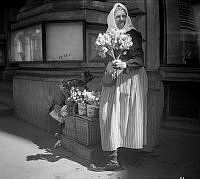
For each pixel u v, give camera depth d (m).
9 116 6.59
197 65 5.10
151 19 5.44
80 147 3.78
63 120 4.28
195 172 3.19
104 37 3.19
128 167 3.40
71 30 4.90
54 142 4.53
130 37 3.21
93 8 4.96
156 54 5.50
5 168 3.41
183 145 4.14
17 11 9.70
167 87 5.44
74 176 3.16
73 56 4.94
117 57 3.25
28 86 5.77
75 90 4.10
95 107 3.71
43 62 5.07
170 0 5.21
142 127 3.29
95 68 5.14
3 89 8.45
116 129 3.28
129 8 5.52
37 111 5.48
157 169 3.31
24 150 4.12
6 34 9.66
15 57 6.21
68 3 4.93
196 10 4.97
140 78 3.31
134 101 3.26
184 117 5.22
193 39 5.08
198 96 5.09
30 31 5.44
